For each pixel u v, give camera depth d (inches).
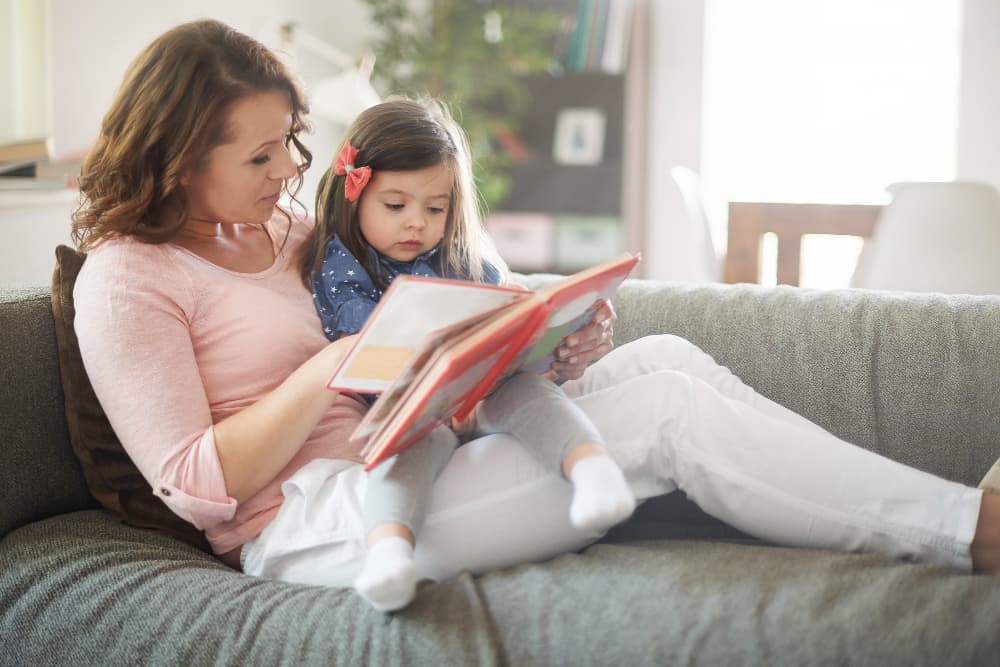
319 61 153.3
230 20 125.4
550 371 55.4
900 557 45.2
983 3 154.7
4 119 83.7
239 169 49.8
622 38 163.2
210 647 42.5
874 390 60.0
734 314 63.4
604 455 43.9
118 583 45.6
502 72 159.8
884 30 164.6
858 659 37.0
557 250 172.4
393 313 40.7
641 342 58.2
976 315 59.7
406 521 43.2
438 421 45.3
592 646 39.6
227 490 46.3
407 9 158.1
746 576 40.9
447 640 40.0
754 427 46.4
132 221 49.5
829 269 173.2
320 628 42.1
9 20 83.4
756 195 172.9
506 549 46.2
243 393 50.3
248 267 53.1
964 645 36.4
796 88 169.2
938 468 58.6
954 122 162.2
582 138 169.8
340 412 52.4
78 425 53.2
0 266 84.9
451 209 57.9
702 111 167.9
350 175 54.4
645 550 44.4
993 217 98.5
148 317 47.4
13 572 46.9
